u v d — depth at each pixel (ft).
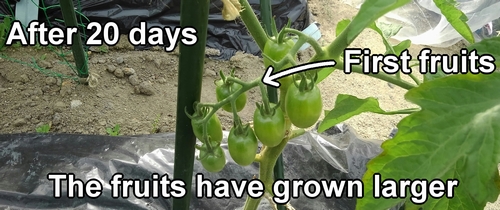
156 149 2.90
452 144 0.92
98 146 2.90
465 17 1.32
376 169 0.98
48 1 4.75
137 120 4.14
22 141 2.86
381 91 4.91
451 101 0.93
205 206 2.62
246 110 4.38
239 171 2.80
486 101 0.92
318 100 1.17
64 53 4.74
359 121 4.51
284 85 1.26
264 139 1.22
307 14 5.26
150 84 4.46
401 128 0.95
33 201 2.52
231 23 4.97
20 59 4.56
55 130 3.95
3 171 2.70
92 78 4.29
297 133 1.41
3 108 4.06
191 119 1.29
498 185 0.96
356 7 6.13
